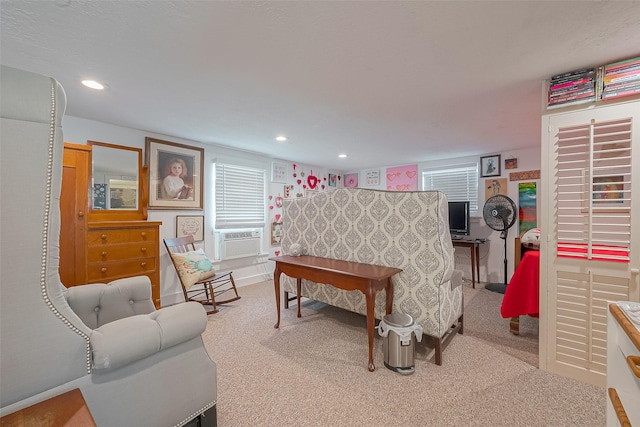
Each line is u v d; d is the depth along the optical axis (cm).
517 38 141
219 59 161
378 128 299
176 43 145
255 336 242
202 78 184
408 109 243
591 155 164
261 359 204
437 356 195
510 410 149
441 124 285
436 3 116
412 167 512
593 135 164
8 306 76
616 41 142
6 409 76
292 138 340
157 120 271
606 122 159
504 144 370
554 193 179
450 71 176
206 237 374
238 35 138
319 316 290
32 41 142
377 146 382
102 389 93
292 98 218
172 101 224
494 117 263
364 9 120
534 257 226
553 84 179
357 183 591
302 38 141
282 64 167
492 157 422
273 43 145
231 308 315
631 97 154
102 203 275
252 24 130
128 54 155
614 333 96
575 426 138
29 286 80
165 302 330
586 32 135
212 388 125
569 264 175
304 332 250
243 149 404
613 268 162
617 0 113
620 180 162
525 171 394
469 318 280
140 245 261
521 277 233
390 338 189
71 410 77
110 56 157
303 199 286
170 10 120
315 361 201
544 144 182
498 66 169
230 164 398
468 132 314
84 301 145
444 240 202
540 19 126
